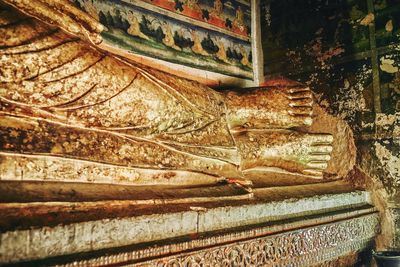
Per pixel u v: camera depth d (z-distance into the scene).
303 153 2.44
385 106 2.65
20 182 1.30
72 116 1.58
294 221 1.95
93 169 1.50
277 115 2.44
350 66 2.85
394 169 2.57
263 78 3.37
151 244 1.35
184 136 1.97
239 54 3.24
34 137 1.43
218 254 1.54
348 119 2.81
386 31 2.69
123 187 1.56
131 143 1.72
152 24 2.62
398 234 2.53
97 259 1.17
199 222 1.55
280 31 3.30
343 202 2.42
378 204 2.61
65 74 1.53
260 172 2.38
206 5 3.01
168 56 2.69
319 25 3.06
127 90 1.70
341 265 2.50
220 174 2.00
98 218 1.26
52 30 1.55
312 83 3.06
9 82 1.42
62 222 1.17
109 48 2.36
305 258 2.01
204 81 2.94
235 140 2.29
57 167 1.40
